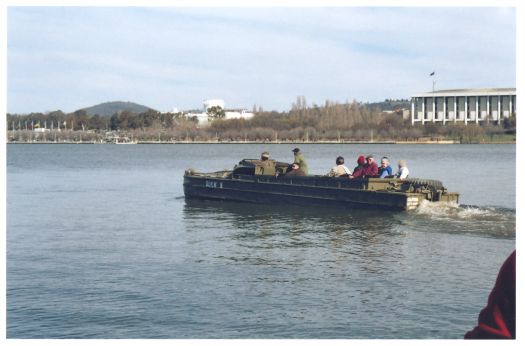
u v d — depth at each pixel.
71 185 50.47
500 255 18.41
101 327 12.40
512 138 179.50
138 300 14.21
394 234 22.34
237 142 199.75
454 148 154.75
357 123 190.88
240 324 12.44
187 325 12.42
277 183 31.78
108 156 118.75
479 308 13.20
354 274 16.33
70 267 17.77
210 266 17.62
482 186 45.94
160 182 53.97
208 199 35.66
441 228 23.33
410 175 59.88
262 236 22.75
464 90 195.12
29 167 80.00
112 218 28.81
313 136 187.62
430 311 13.05
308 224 25.41
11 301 14.23
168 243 21.61
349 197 28.72
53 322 12.73
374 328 12.05
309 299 14.05
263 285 15.36
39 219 28.69
